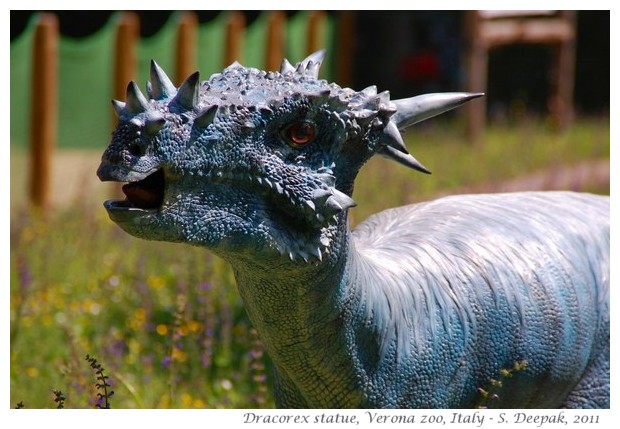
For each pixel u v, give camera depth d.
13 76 13.03
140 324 7.75
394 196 11.55
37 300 8.49
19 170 13.19
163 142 3.54
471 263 4.75
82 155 13.54
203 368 7.14
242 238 3.74
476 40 18.17
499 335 4.71
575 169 15.44
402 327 4.40
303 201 3.79
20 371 7.14
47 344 7.70
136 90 3.52
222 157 3.66
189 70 13.45
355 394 4.32
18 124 13.15
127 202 3.61
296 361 4.23
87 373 6.70
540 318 4.82
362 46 24.80
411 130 18.78
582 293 5.01
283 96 3.80
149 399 6.75
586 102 24.53
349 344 4.23
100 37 13.61
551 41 19.80
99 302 8.72
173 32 14.26
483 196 5.42
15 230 9.48
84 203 11.37
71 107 13.54
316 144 3.89
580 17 24.44
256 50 15.66
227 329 7.45
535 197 5.42
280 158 3.80
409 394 4.43
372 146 4.06
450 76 24.75
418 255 4.67
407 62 24.56
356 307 4.21
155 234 3.60
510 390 4.80
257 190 3.76
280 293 4.03
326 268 4.00
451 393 4.57
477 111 18.14
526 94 23.92
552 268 4.95
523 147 16.48
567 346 4.91
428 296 4.54
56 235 10.31
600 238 5.25
